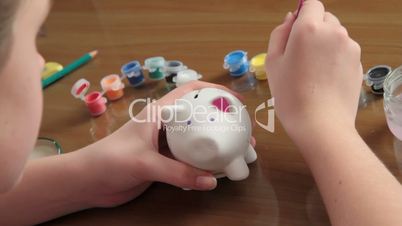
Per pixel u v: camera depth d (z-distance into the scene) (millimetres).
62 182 660
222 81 792
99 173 647
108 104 818
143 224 628
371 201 506
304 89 604
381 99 686
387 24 781
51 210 670
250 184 635
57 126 805
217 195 634
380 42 756
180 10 974
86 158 661
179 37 909
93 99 802
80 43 978
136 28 970
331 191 535
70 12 1070
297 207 594
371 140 639
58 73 903
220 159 606
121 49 928
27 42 473
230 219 604
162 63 831
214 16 928
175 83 815
